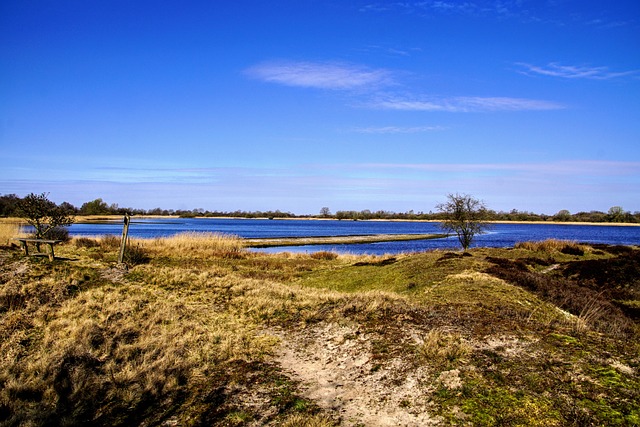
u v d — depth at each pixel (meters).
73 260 19.69
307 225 168.50
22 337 10.79
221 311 13.93
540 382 7.34
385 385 7.88
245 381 8.49
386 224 194.00
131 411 7.48
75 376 8.50
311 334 11.25
